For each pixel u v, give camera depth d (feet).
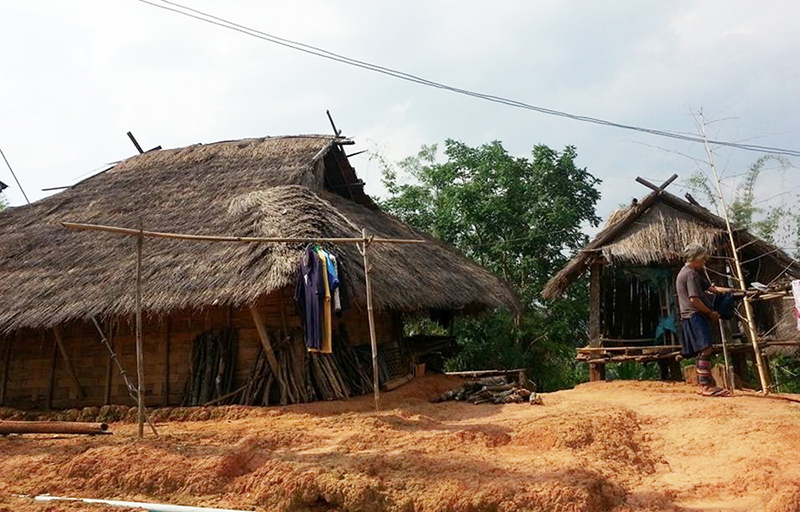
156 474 16.35
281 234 28.58
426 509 13.84
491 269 67.67
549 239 66.03
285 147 47.19
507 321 62.69
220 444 20.04
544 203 66.44
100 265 31.96
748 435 17.57
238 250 29.22
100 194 44.52
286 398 28.94
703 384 25.29
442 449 18.11
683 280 25.90
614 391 30.25
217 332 31.04
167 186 42.98
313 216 30.22
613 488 14.19
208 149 49.67
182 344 31.58
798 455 15.44
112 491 16.12
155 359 31.68
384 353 35.68
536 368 63.93
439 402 30.25
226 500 15.34
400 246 38.37
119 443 19.21
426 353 42.60
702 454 17.47
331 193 47.34
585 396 29.04
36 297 30.58
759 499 13.16
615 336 43.86
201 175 44.01
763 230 51.31
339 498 14.60
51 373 33.12
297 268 27.02
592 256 39.04
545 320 65.72
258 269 27.35
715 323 34.68
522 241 65.62
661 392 28.84
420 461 16.10
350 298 29.58
